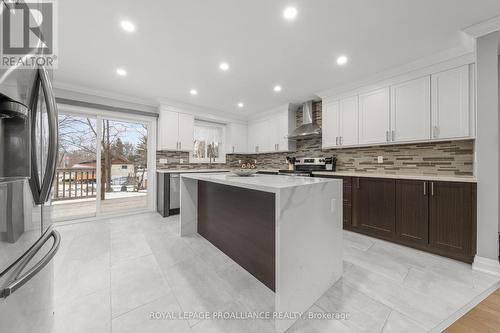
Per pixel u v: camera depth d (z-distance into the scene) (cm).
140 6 160
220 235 231
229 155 538
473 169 228
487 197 186
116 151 396
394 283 166
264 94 366
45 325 95
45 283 95
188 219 279
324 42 209
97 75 285
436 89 236
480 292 154
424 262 202
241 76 290
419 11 166
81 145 353
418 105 250
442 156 256
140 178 420
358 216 284
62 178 374
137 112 386
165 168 424
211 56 236
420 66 245
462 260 201
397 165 297
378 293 154
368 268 190
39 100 86
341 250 174
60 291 153
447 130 229
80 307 137
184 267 192
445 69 230
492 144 184
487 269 182
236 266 195
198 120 481
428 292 155
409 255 217
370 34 196
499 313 132
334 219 166
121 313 132
